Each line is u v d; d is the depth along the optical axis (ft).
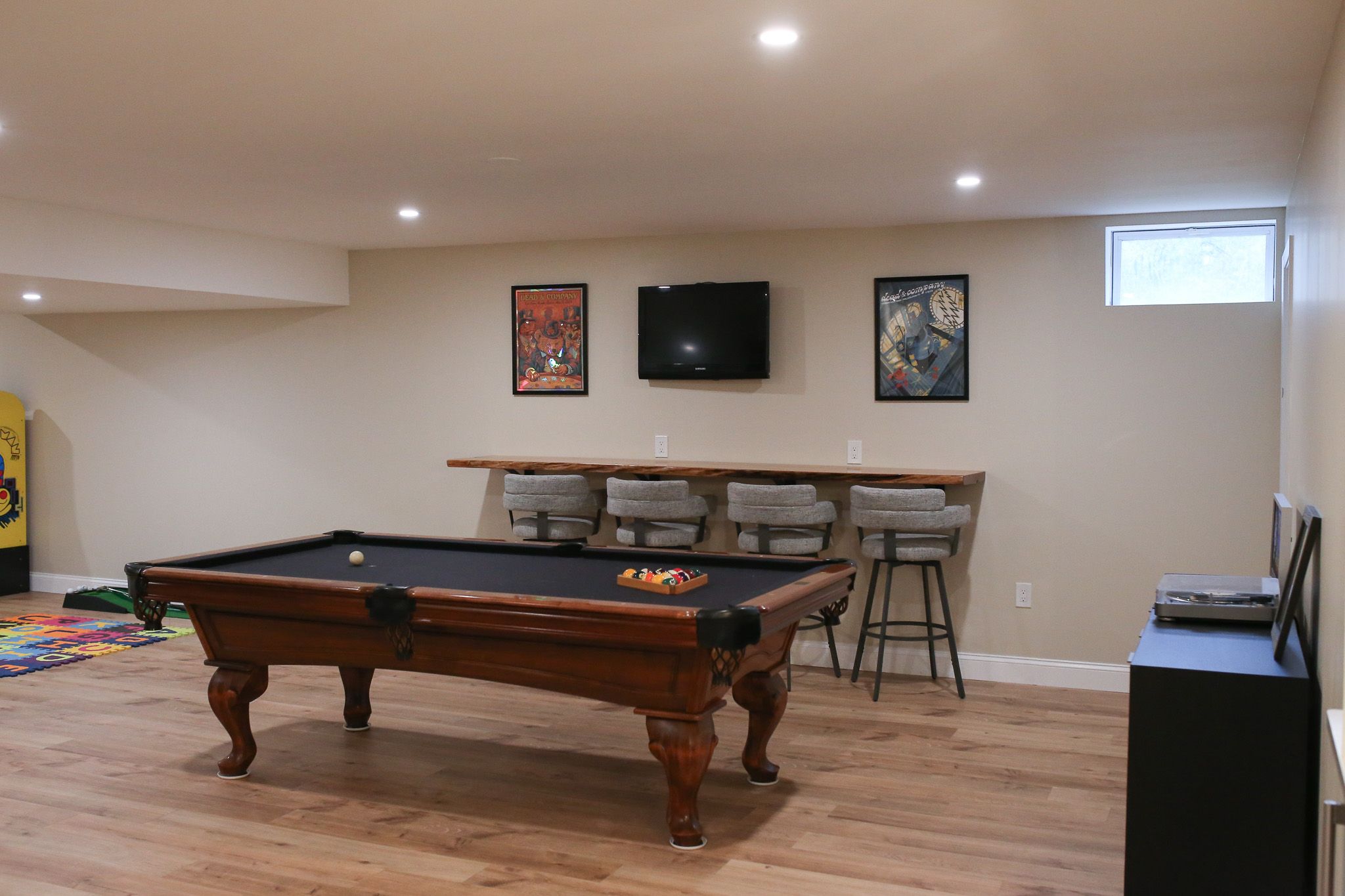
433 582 12.83
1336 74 8.29
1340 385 7.50
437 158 13.62
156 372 24.59
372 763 13.94
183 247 18.80
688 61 9.82
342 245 21.70
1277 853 8.31
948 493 18.62
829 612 13.24
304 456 23.20
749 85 10.53
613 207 17.08
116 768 13.71
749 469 18.38
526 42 9.30
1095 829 11.81
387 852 11.19
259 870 10.75
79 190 15.66
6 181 15.06
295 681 18.02
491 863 10.94
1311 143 11.10
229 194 16.02
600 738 15.06
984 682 18.44
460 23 8.85
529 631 10.97
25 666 18.89
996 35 9.12
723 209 17.21
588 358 20.80
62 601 25.20
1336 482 7.74
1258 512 16.99
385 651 12.30
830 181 15.06
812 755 14.38
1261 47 9.29
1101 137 12.52
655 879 10.56
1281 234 16.76
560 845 11.36
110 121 11.89
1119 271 17.90
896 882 10.51
